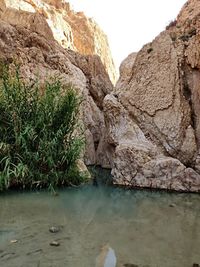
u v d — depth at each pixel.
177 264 3.29
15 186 6.74
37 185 6.71
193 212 5.46
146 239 4.04
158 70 8.95
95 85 13.23
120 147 7.94
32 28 12.94
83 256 3.41
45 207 5.41
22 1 18.17
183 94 8.73
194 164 7.90
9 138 6.84
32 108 7.12
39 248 3.58
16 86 7.16
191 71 8.91
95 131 11.39
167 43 9.12
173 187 7.23
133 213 5.29
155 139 8.54
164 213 5.36
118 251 3.60
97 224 4.61
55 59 12.02
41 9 18.86
